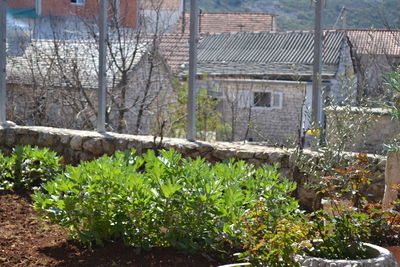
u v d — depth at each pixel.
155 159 5.18
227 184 5.10
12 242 5.14
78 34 14.08
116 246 4.90
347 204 4.29
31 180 7.32
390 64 9.80
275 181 5.28
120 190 4.77
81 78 13.03
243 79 19.09
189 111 7.87
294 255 3.89
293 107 17.47
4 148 8.99
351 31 17.70
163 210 4.63
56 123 12.22
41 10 18.53
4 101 9.28
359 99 5.11
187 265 4.50
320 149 4.91
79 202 4.83
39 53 13.09
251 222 4.40
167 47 14.02
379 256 3.82
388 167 5.34
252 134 16.72
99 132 8.60
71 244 5.07
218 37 22.58
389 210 4.80
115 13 12.92
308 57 19.81
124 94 12.29
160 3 13.44
